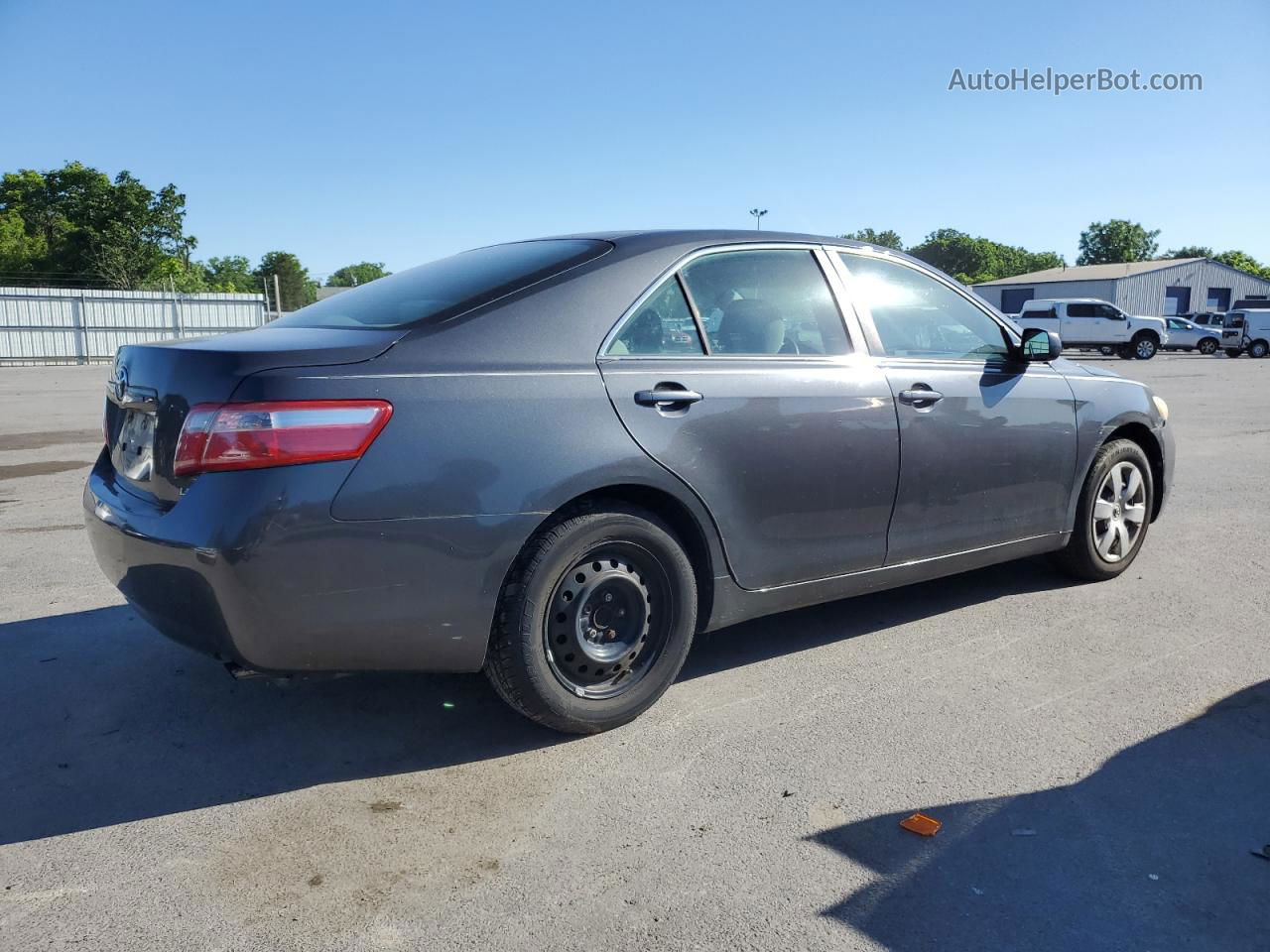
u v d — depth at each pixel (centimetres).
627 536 314
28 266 5950
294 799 284
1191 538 591
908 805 279
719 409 330
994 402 414
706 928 224
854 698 353
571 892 238
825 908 232
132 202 6062
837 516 365
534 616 298
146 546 275
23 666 386
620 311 324
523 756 310
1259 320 3566
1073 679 370
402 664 286
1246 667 382
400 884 242
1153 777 294
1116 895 236
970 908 231
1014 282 5691
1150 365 3005
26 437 1158
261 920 228
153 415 289
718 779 294
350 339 288
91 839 263
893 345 394
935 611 450
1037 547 450
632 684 326
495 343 298
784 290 370
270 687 365
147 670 382
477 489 282
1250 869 247
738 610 349
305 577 263
